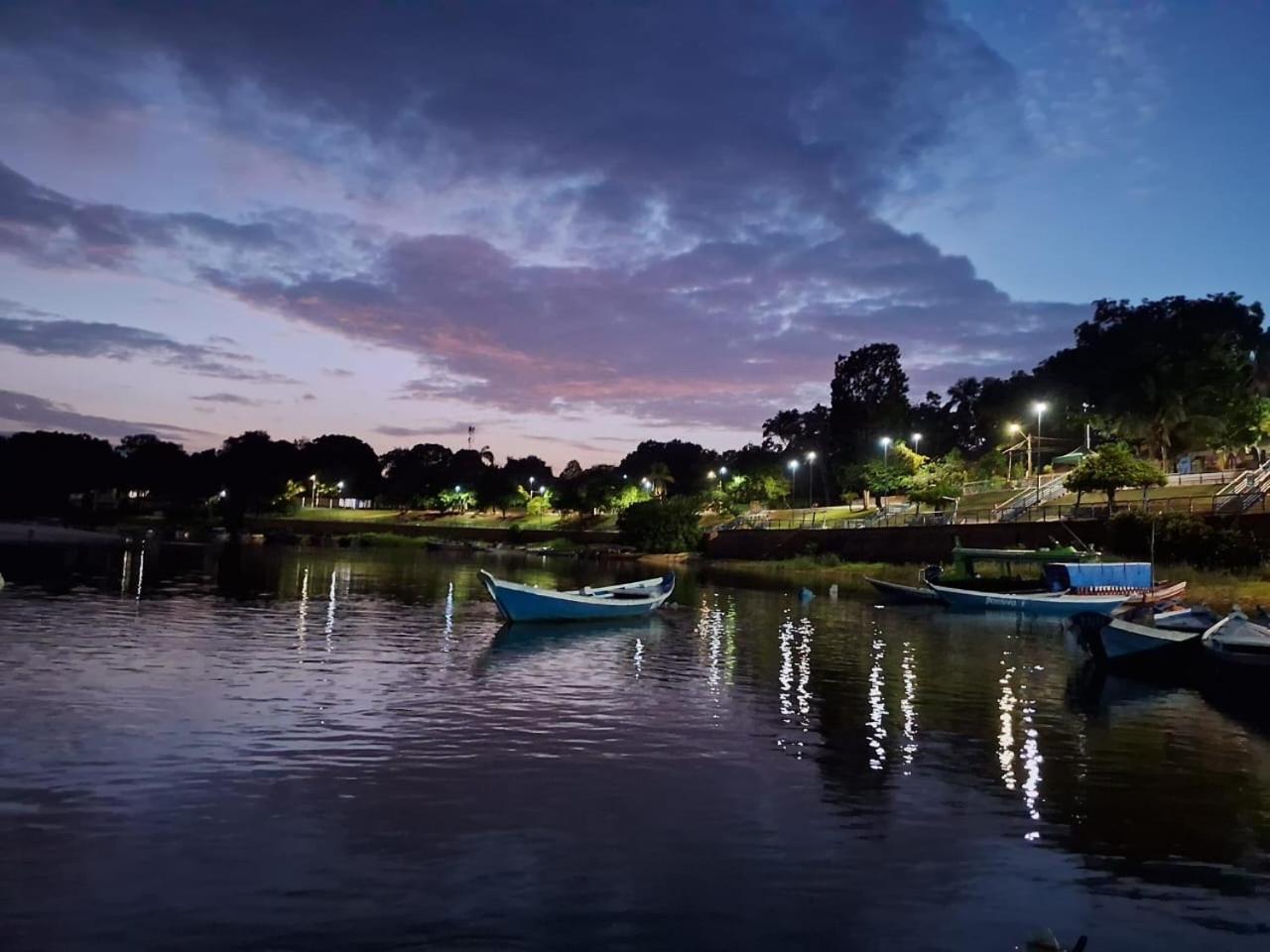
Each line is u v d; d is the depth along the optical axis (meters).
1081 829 14.72
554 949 10.34
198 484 171.25
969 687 27.06
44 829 13.34
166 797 14.87
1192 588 50.69
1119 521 62.28
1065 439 114.81
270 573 64.75
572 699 23.81
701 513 139.00
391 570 73.50
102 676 24.08
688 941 10.62
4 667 24.69
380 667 27.47
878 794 16.25
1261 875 13.05
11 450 174.50
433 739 19.20
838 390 134.88
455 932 10.66
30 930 10.39
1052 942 10.84
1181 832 14.69
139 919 10.74
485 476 189.00
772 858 13.14
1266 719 23.34
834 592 60.41
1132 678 29.41
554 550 122.88
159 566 66.38
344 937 10.47
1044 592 51.44
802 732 20.84
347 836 13.50
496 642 34.25
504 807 14.98
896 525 92.25
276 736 18.89
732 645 35.31
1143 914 11.70
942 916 11.46
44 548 82.31
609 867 12.66
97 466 175.38
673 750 18.92
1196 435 91.50
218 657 27.91
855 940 10.77
